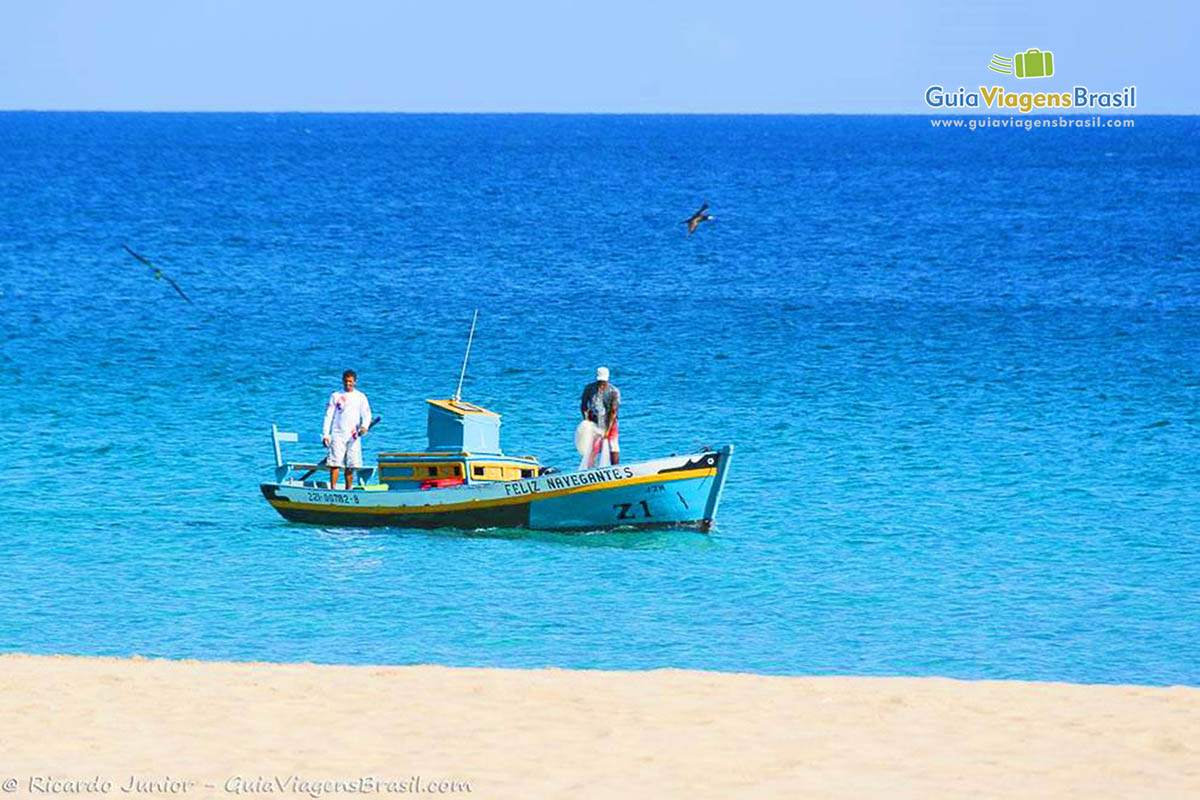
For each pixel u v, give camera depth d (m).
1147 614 71.81
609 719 44.91
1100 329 198.75
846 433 124.00
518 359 168.00
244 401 137.50
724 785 38.50
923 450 116.56
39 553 82.00
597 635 67.06
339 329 190.88
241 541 86.38
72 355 161.88
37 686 48.16
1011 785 38.62
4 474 103.38
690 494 88.75
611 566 81.44
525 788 38.25
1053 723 44.72
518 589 75.81
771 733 43.50
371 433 125.06
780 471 108.75
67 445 114.31
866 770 39.88
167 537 86.94
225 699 46.88
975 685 50.16
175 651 63.31
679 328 197.25
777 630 68.50
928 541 87.50
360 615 70.12
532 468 96.06
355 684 49.22
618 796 37.56
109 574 77.56
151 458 110.81
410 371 158.62
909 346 181.25
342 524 91.25
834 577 78.94
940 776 39.34
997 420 130.38
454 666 60.38
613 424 93.06
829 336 190.38
